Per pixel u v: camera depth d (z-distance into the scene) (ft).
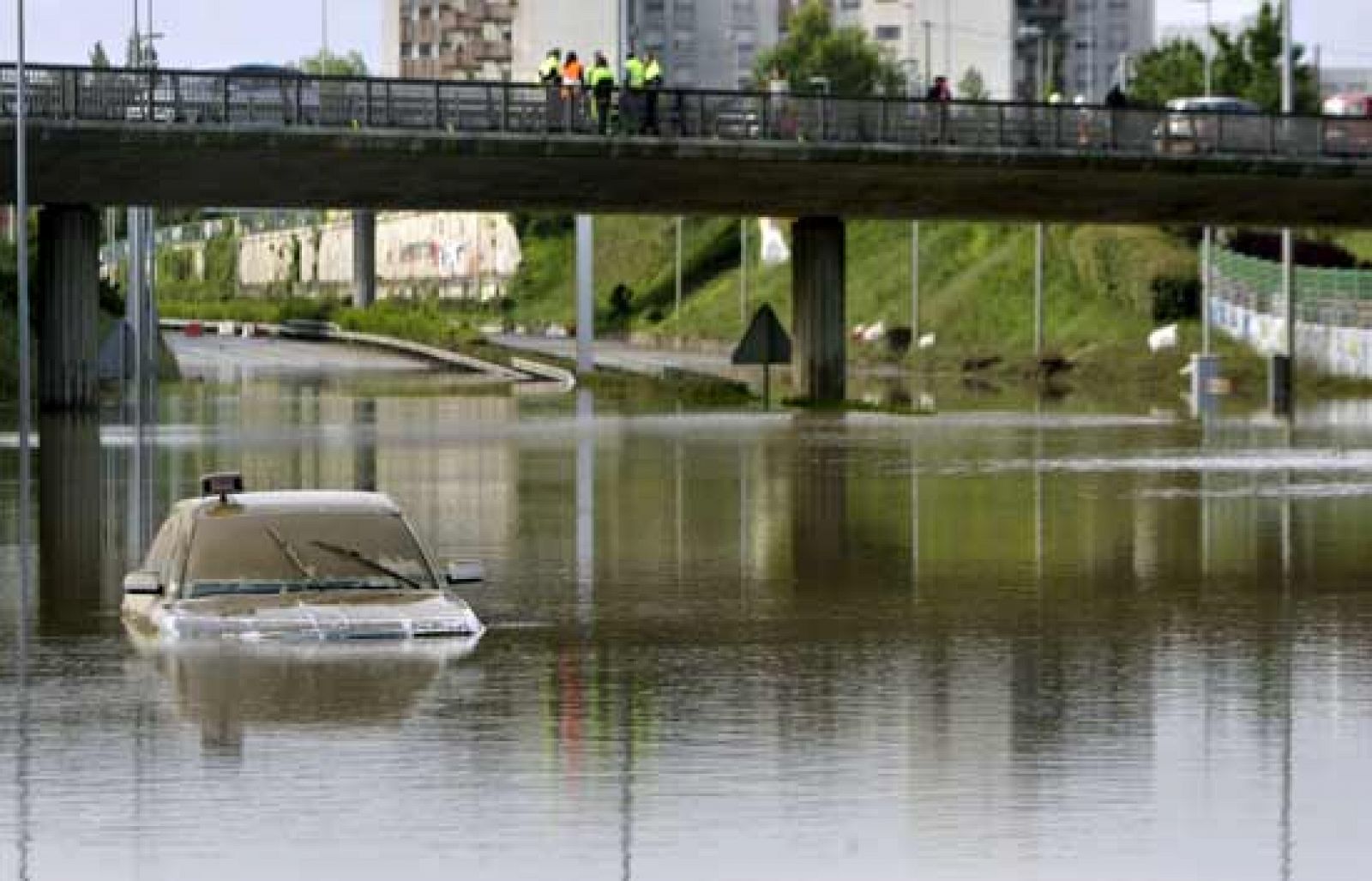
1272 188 458.91
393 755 98.07
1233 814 86.53
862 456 319.27
